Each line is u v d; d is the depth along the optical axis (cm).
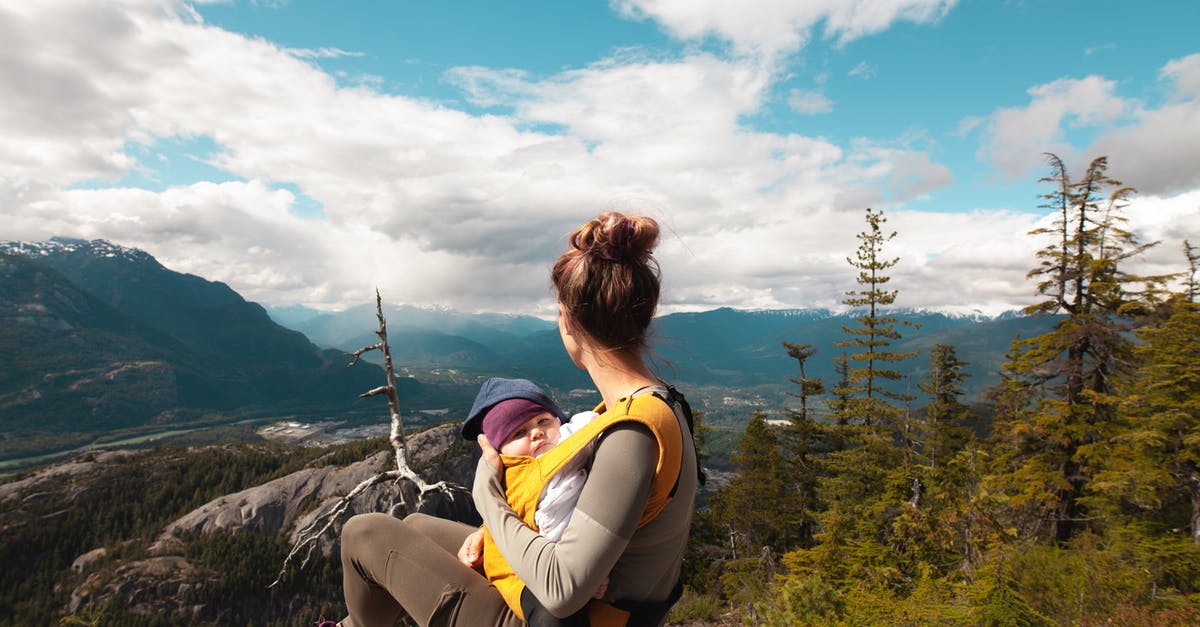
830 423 2831
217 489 9200
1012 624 577
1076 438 1761
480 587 162
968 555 858
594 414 160
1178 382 1620
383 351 461
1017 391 2111
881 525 1194
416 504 415
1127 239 1791
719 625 1118
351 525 179
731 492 2817
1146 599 654
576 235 153
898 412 2597
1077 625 579
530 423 158
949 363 3133
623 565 131
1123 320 1809
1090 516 1688
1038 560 709
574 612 128
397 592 168
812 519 2602
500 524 142
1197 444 1505
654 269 149
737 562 1783
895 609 655
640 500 122
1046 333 1880
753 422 2803
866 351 2655
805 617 694
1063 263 1852
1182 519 1483
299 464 9544
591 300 142
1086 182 1823
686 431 139
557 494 137
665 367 148
